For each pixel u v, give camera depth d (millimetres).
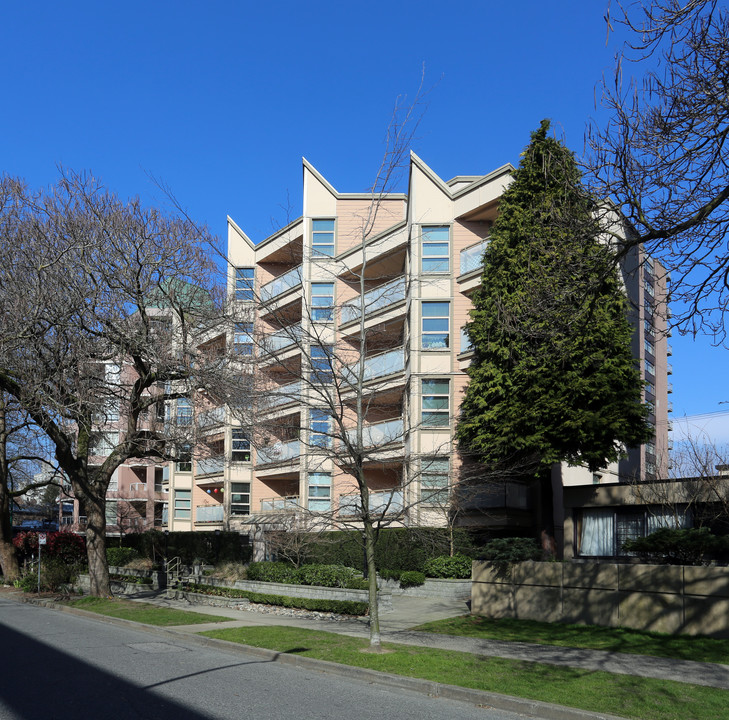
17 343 18875
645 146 9945
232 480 37625
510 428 21141
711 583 13344
